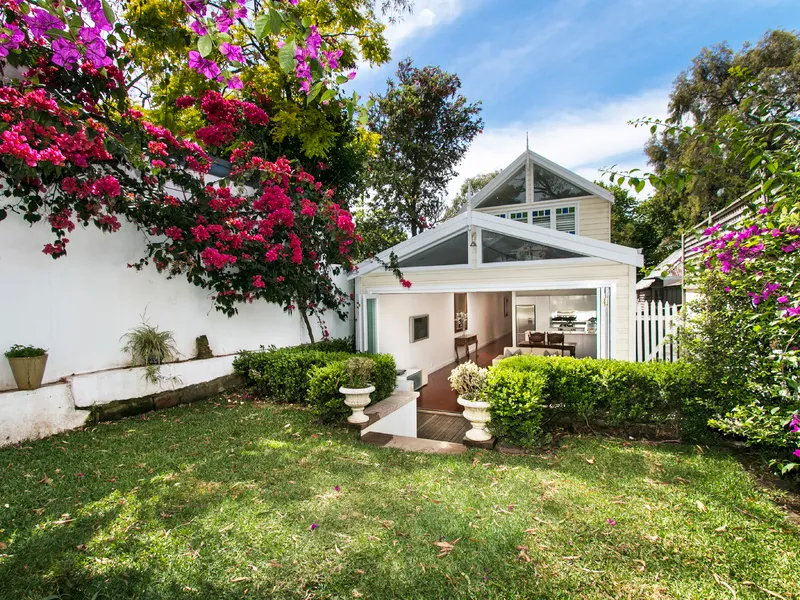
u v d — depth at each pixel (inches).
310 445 170.9
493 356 562.6
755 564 94.4
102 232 202.5
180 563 91.7
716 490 130.9
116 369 203.6
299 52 93.4
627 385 186.2
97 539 99.2
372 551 98.4
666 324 231.0
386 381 233.0
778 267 121.6
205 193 225.9
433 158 673.0
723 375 164.7
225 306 259.6
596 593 86.0
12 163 142.8
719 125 101.4
